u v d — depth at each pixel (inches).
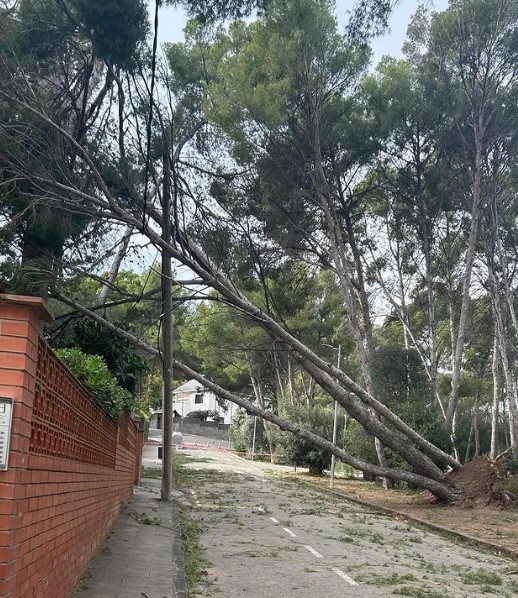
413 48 1190.3
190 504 872.3
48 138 666.8
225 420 4160.9
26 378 189.2
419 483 1042.1
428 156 1219.2
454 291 1446.9
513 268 1370.6
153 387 2674.7
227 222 826.2
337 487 1411.2
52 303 803.4
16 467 184.1
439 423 1270.9
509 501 984.3
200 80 939.3
